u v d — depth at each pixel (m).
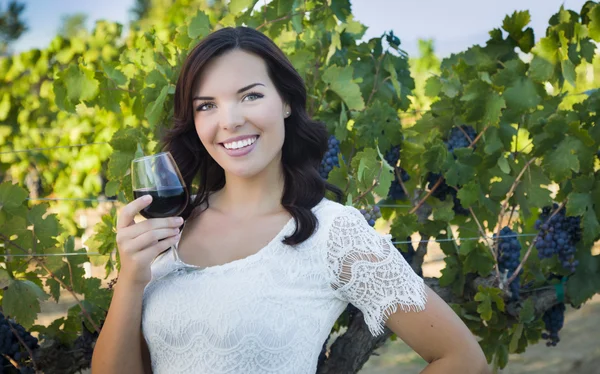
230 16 3.24
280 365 1.88
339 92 3.16
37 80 5.87
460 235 3.40
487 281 3.27
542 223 3.35
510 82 3.22
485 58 3.50
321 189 2.11
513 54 3.48
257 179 2.09
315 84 3.33
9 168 5.75
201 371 1.90
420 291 1.92
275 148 2.01
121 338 1.96
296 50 3.40
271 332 1.88
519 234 3.59
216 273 1.94
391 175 2.77
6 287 2.69
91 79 3.02
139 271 1.92
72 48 5.82
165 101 3.00
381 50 3.48
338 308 1.99
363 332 3.16
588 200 3.15
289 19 3.26
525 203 3.38
